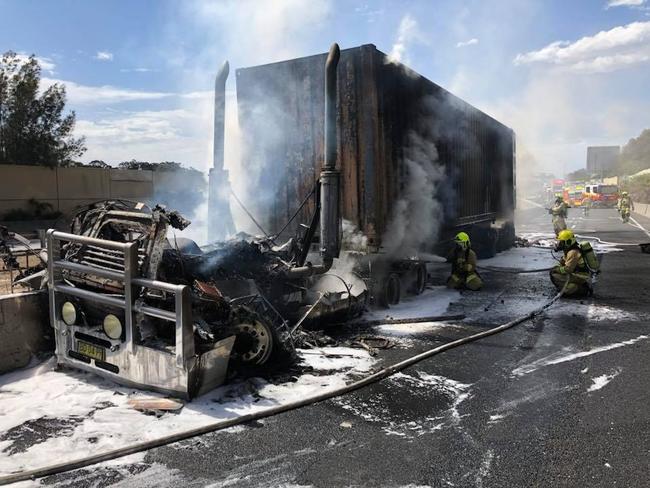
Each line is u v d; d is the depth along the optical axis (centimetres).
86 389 466
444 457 352
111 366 477
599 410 429
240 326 513
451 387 486
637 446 366
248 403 440
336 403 447
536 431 391
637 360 564
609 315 785
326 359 566
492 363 558
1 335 503
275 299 653
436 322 752
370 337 655
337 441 376
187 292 424
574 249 927
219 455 355
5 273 997
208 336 465
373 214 775
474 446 368
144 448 361
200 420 404
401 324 738
